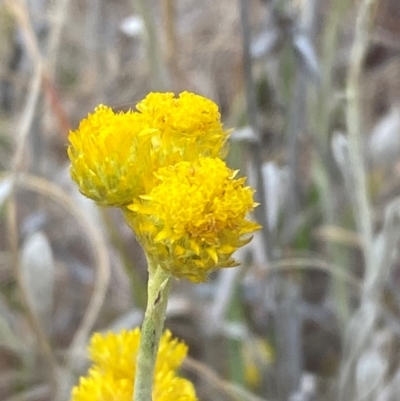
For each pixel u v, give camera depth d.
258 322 0.22
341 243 0.20
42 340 0.18
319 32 0.22
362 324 0.17
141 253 0.22
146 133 0.07
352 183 0.19
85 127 0.07
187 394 0.09
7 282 0.22
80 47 0.28
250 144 0.16
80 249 0.24
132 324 0.19
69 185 0.22
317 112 0.20
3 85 0.24
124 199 0.07
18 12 0.19
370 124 0.26
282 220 0.21
